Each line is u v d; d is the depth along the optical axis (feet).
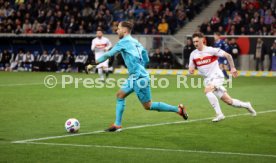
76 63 256.73
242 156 69.56
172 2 278.46
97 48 197.06
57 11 278.26
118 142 79.00
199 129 90.99
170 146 76.18
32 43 287.07
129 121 100.07
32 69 265.95
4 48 293.84
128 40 87.35
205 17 268.41
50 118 103.50
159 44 253.03
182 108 92.63
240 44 237.04
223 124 96.58
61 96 143.95
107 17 270.67
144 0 281.13
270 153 71.61
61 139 81.25
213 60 97.45
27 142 78.74
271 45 233.14
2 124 95.86
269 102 131.95
